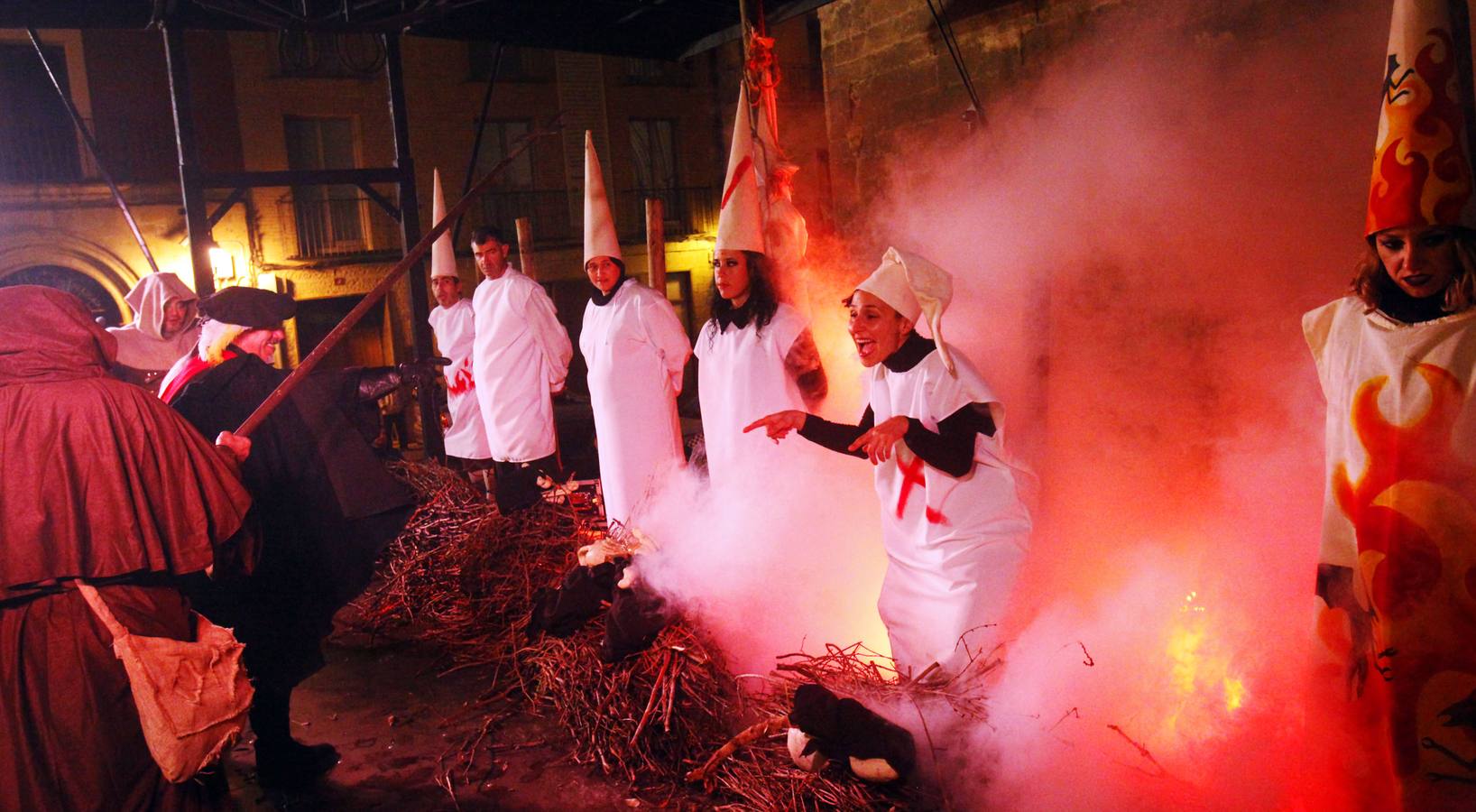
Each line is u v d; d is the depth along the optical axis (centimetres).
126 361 543
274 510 354
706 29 773
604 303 507
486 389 649
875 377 339
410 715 408
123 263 1714
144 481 256
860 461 423
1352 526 239
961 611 315
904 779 293
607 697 357
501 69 2164
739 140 414
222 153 1831
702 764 339
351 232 2000
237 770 372
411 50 2056
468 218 2159
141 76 1730
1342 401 240
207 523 268
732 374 421
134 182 1705
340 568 369
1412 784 232
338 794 349
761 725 322
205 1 661
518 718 398
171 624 262
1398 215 220
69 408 246
